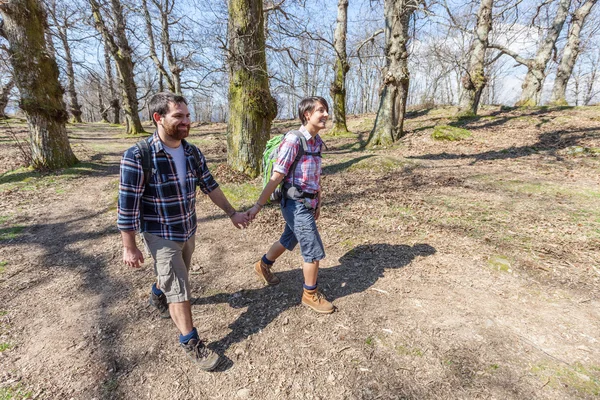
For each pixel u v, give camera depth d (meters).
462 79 14.25
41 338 2.29
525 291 2.69
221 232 4.23
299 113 2.28
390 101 10.27
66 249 3.79
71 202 5.53
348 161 7.66
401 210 4.67
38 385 1.89
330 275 3.07
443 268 3.08
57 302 2.74
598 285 2.71
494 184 5.59
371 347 2.14
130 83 15.69
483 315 2.41
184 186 1.92
